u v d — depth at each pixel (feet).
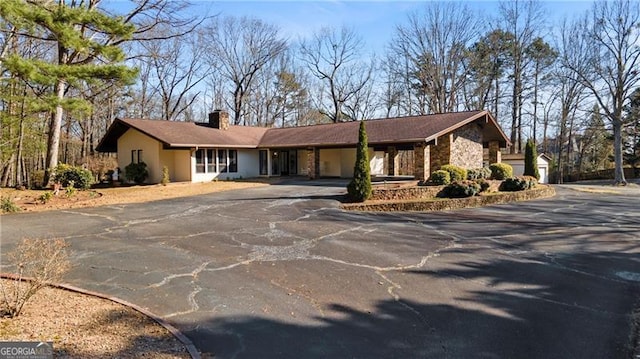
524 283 21.58
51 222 36.40
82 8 45.57
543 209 49.83
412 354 13.69
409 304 18.28
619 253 28.14
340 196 52.34
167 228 33.58
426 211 47.09
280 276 21.72
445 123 65.87
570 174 129.70
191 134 76.48
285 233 32.04
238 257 25.16
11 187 66.90
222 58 131.44
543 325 16.31
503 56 124.06
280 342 14.37
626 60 101.40
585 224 39.06
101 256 24.99
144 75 121.80
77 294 18.26
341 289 19.97
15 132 71.61
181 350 13.19
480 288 20.66
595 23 103.86
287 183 71.05
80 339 13.47
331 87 138.62
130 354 12.62
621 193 75.77
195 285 20.08
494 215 44.39
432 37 122.83
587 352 14.12
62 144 111.34
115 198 52.75
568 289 20.77
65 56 61.16
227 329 15.33
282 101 144.25
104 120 119.55
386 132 69.41
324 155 87.86
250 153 85.56
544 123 130.62
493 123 73.61
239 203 47.37
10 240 29.17
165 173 69.72
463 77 123.34
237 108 133.49
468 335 15.25
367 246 28.55
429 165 64.23
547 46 119.03
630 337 15.38
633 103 119.75
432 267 24.04
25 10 38.75
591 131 130.93
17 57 39.45
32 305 16.51
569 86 122.83
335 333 15.21
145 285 19.95
